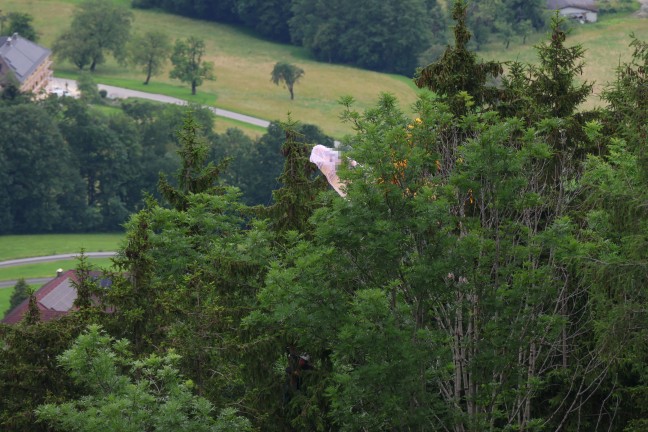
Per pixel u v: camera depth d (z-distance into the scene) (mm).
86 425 43281
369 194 52125
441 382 56156
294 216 69750
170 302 58312
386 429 54125
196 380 55781
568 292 57719
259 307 58531
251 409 56844
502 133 52781
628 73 70250
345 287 54656
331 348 53969
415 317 53250
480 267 52688
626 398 58469
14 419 57562
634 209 47000
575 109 73250
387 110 58031
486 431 52875
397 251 51312
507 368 52938
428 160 54656
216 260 64250
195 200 72938
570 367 58094
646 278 46812
